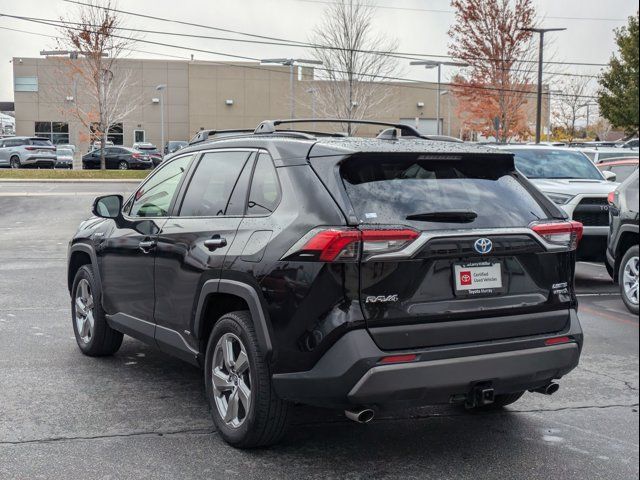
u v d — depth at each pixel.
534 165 11.84
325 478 4.04
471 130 42.56
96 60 39.66
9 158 42.22
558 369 4.29
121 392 5.50
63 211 21.39
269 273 4.09
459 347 3.96
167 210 5.35
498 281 4.13
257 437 4.29
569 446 4.54
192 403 5.27
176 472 4.09
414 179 4.20
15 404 5.19
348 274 3.83
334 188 4.02
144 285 5.43
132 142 68.38
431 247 3.92
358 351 3.78
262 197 4.46
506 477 4.08
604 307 8.96
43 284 10.13
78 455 4.30
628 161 12.70
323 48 40.56
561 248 4.34
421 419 5.02
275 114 69.12
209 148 5.21
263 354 4.12
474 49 37.59
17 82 65.94
